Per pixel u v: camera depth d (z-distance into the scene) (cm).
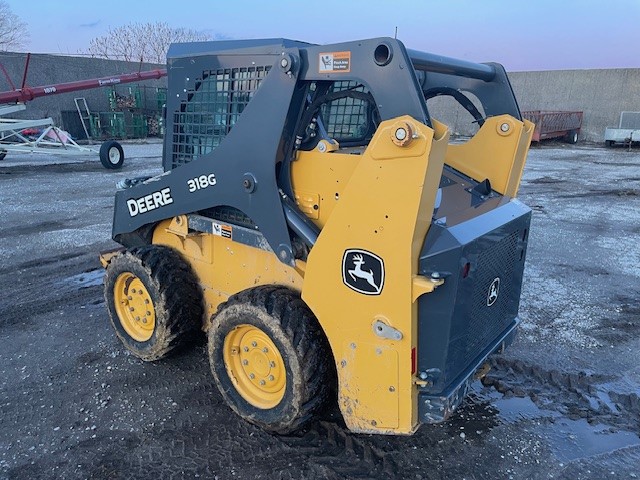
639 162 1542
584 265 569
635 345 386
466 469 256
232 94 274
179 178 298
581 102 2230
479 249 228
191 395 316
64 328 408
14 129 1279
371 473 253
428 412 230
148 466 257
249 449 268
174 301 321
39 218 764
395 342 220
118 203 345
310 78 234
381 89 212
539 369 350
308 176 250
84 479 249
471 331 244
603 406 312
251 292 267
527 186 1110
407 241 206
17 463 259
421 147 196
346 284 227
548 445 276
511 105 310
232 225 287
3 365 352
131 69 2214
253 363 277
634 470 259
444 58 265
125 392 320
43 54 1941
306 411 255
